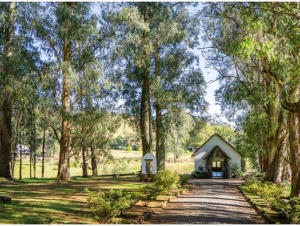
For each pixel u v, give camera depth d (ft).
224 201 50.67
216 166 135.23
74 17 68.33
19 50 68.08
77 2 72.13
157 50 98.43
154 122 113.70
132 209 40.27
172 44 98.99
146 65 91.40
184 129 113.19
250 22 36.29
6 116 81.20
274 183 72.38
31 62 69.10
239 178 128.26
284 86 45.03
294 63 41.04
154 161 84.89
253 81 70.44
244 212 40.47
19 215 33.27
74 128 77.77
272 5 37.70
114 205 31.14
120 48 77.46
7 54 68.85
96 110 73.92
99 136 79.25
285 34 40.11
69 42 75.15
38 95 68.90
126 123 106.11
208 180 115.34
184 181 83.92
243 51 33.19
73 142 80.12
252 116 66.54
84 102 74.28
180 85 101.45
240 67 73.51
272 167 77.05
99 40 72.90
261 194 53.26
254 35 35.35
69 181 78.69
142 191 46.83
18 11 70.59
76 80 68.74
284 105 44.65
